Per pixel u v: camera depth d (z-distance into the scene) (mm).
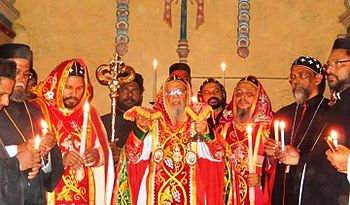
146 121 5496
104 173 5613
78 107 5609
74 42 8383
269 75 8242
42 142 4207
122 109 6719
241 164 6043
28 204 4309
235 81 8250
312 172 4910
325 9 8312
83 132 5301
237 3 8391
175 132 5449
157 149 5414
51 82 5566
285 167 5590
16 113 4621
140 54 8312
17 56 4676
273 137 5895
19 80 4691
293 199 5410
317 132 5391
